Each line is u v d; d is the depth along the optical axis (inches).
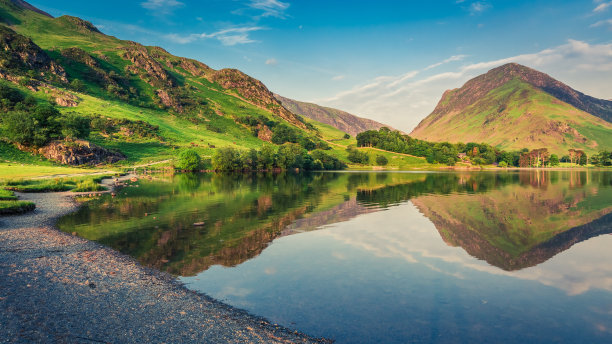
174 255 781.9
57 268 641.0
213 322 452.8
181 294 549.0
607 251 881.5
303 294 562.9
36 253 737.0
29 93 6378.0
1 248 757.9
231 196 2025.1
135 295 535.2
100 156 4712.1
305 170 6811.0
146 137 6520.7
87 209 1432.1
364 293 573.9
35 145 4156.0
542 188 2716.5
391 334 430.9
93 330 413.1
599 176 4628.4
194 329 430.0
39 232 954.1
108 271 646.5
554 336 436.1
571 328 459.2
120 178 3292.3
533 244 951.6
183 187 2576.3
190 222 1189.1
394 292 581.9
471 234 1072.2
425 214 1445.6
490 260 795.4
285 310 499.2
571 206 1706.4
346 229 1120.8
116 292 543.2
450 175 5017.2
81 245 837.2
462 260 789.2
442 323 467.8
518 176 4697.3
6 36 7603.4
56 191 1963.6
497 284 631.2
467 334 436.1
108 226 1091.3
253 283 609.9
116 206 1529.3
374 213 1461.6
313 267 711.7
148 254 782.5
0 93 5418.3
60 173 3073.3
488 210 1574.8
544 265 754.2
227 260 752.3
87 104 7101.4
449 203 1811.0
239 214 1382.9
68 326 417.7
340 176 4616.1
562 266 747.4
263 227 1129.4
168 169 4953.3
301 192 2325.3
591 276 682.2
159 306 498.3
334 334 429.1
